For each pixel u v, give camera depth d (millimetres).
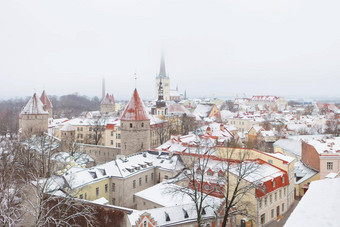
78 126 127438
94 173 58562
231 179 52500
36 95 116812
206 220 44562
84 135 127375
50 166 65500
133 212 41375
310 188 15516
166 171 65875
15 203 42219
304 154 78500
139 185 63938
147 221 39688
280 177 55938
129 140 85625
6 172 51438
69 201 42094
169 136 121688
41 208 35719
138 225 38969
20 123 129500
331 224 11117
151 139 112438
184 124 131125
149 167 67000
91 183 55719
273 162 59688
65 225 43906
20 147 73938
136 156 69562
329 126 135000
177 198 49500
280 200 56844
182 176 57719
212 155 64062
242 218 50719
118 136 117938
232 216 47531
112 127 119938
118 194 59688
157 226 40938
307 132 134875
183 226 43188
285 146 97500
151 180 67562
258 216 49844
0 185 41438
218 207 45438
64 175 54625
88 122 128875
